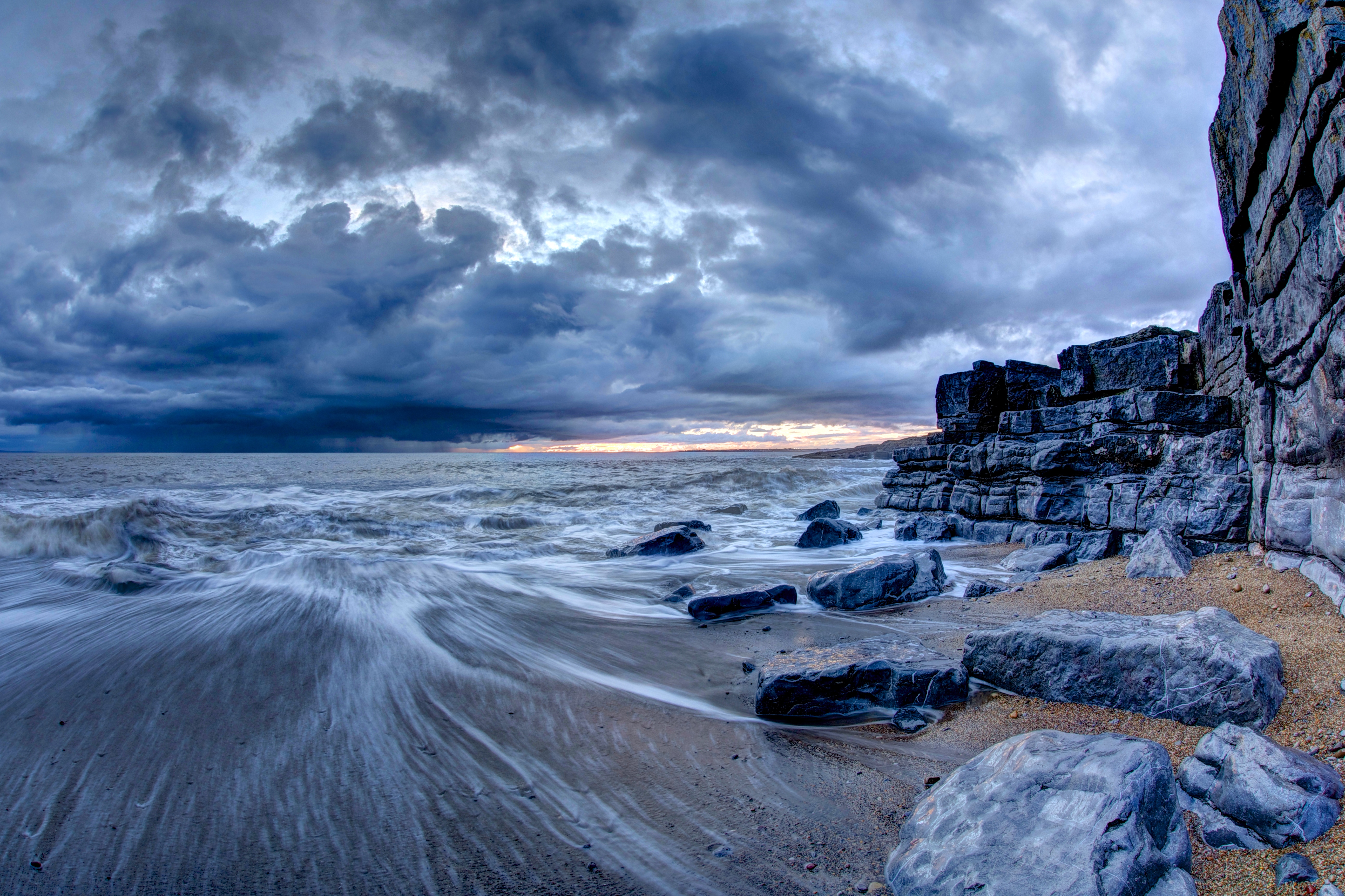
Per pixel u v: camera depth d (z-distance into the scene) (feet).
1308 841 9.23
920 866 9.62
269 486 102.32
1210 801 10.66
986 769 11.18
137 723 15.88
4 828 11.54
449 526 58.59
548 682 19.86
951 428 47.67
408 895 9.93
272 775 13.48
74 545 41.32
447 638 23.95
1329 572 17.31
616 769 14.15
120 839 11.25
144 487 97.76
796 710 17.24
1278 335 19.20
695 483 100.48
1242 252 22.30
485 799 12.76
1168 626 16.33
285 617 25.26
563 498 84.07
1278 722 12.92
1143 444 31.45
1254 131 17.97
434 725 16.21
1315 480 18.26
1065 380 36.76
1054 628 17.10
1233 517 25.48
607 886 10.16
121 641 22.13
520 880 10.29
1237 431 26.55
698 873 10.52
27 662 20.13
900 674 17.44
